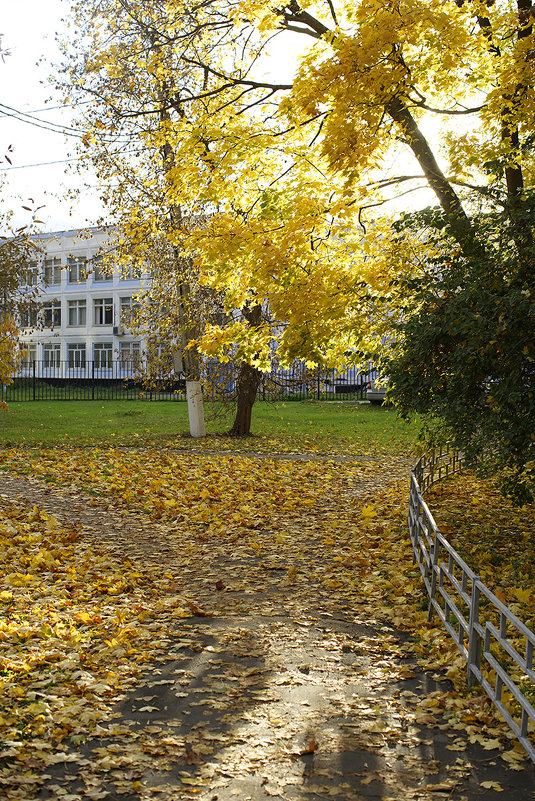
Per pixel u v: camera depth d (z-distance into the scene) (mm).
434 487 14625
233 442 22078
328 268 10312
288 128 11062
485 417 8805
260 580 8336
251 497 13250
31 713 4453
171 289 22203
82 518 11320
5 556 8500
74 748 4160
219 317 22000
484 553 9336
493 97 9875
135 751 4133
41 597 7125
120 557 9172
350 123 9250
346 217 9969
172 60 14055
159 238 20500
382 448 21188
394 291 9812
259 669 5535
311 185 10539
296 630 6543
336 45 9289
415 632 6555
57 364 58000
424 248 9836
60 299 57969
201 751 4156
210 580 8273
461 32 9180
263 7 11102
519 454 8500
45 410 33438
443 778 3965
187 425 27031
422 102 10328
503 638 4465
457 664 5559
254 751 4207
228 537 10422
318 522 11461
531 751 3885
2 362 11055
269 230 10461
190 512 11914
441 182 10641
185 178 11297
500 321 8031
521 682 5332
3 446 20156
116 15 15469
